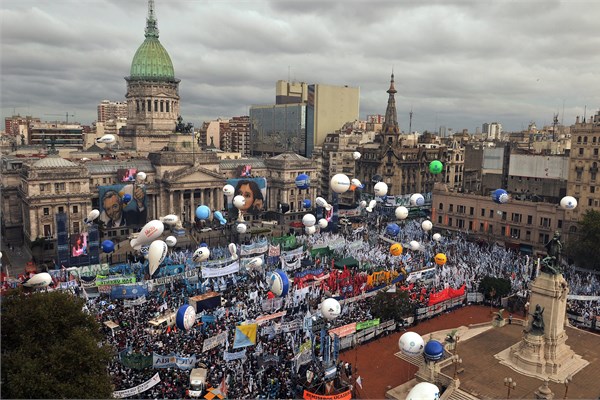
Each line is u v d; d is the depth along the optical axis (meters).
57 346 46.00
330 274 87.38
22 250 131.62
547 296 62.12
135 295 77.50
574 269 106.00
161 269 88.00
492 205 133.88
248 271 92.75
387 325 75.44
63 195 125.38
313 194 180.50
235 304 75.69
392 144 181.38
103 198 133.25
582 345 70.44
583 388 58.00
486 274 99.25
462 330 76.50
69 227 127.25
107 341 62.47
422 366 61.94
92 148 194.88
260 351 61.09
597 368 63.44
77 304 51.81
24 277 80.06
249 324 59.28
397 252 86.88
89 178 135.38
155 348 60.03
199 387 50.88
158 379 51.53
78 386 44.56
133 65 186.75
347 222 144.25
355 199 190.75
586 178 119.75
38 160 128.62
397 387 60.16
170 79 189.00
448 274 93.75
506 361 64.44
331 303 58.00
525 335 63.97
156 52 186.75
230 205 155.00
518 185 154.12
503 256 112.12
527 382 59.34
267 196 178.00
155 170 153.75
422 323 81.06
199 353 60.06
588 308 83.19
